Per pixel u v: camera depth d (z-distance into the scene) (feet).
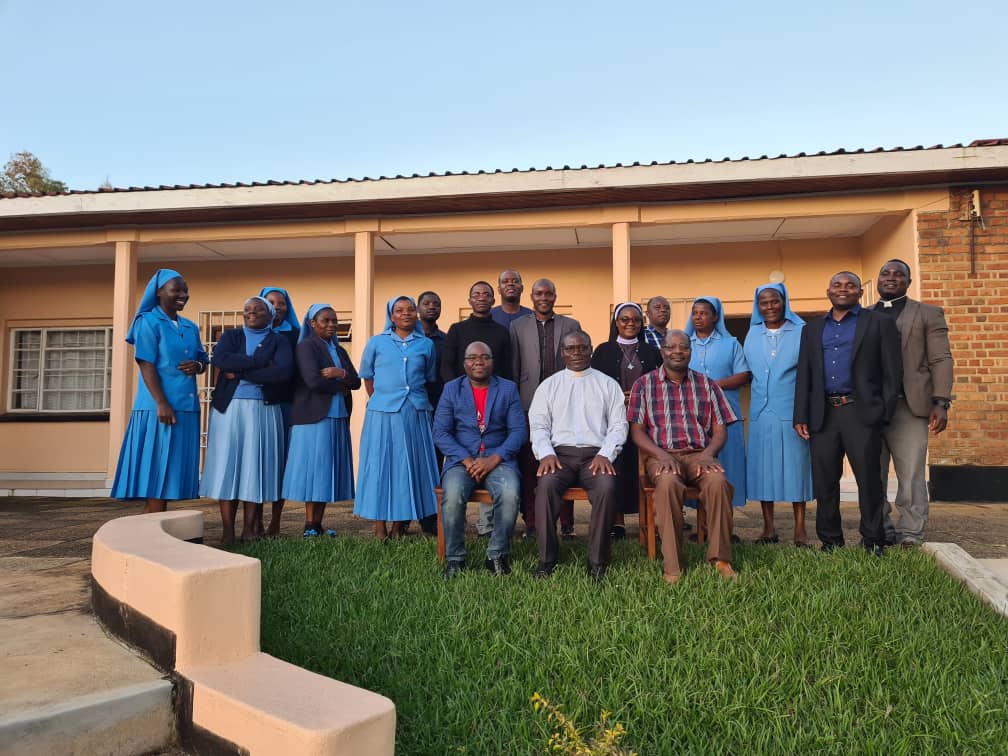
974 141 23.04
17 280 34.58
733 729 7.57
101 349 34.50
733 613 10.66
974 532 17.90
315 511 17.13
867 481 14.57
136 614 8.25
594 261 31.07
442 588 12.08
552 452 13.84
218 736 6.72
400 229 27.63
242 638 7.80
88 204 26.91
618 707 7.90
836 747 7.20
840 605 11.00
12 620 9.56
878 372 14.74
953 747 7.33
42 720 6.40
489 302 17.13
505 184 24.94
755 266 30.07
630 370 17.25
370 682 8.61
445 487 13.65
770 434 16.16
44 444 33.76
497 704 8.08
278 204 26.14
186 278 33.55
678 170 24.07
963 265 24.49
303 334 17.04
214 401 16.42
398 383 16.56
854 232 29.04
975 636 10.14
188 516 12.44
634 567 13.66
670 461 13.44
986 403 24.22
